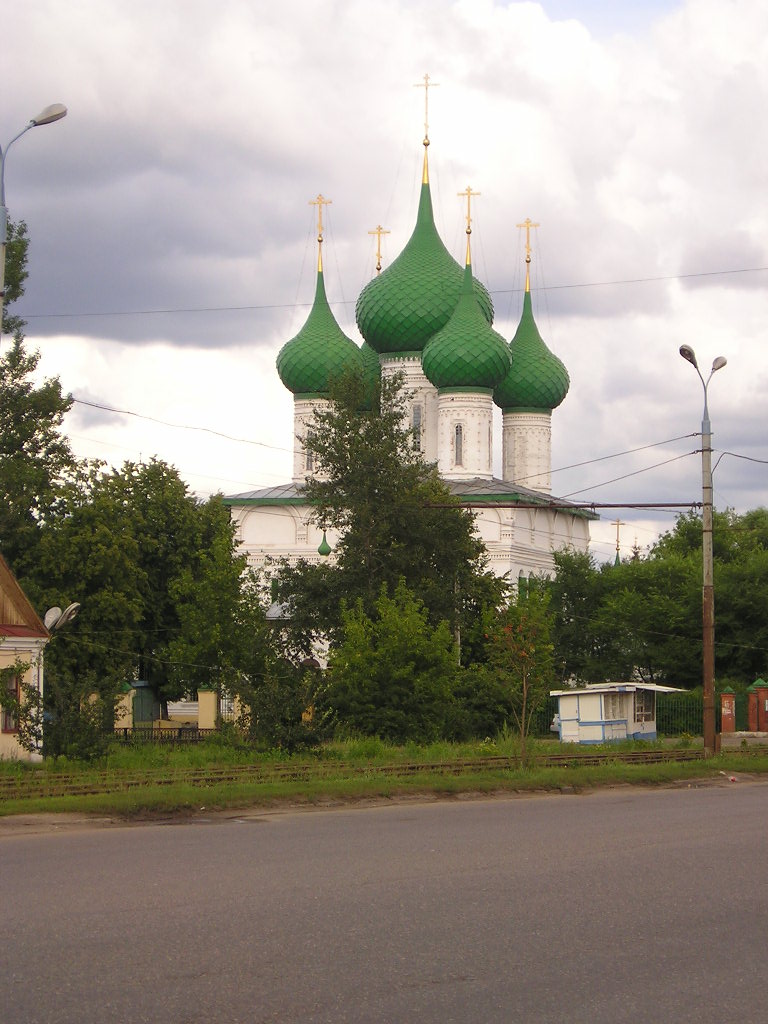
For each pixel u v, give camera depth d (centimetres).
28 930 1252
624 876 1620
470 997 1048
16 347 5409
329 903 1405
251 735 3656
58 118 2625
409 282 8438
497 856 1783
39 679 3706
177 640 5659
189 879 1553
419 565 5616
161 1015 990
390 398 5784
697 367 4219
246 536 8400
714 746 4141
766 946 1249
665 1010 1026
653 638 7050
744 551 10019
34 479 5281
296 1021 980
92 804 2369
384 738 4603
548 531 8675
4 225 2669
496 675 4853
